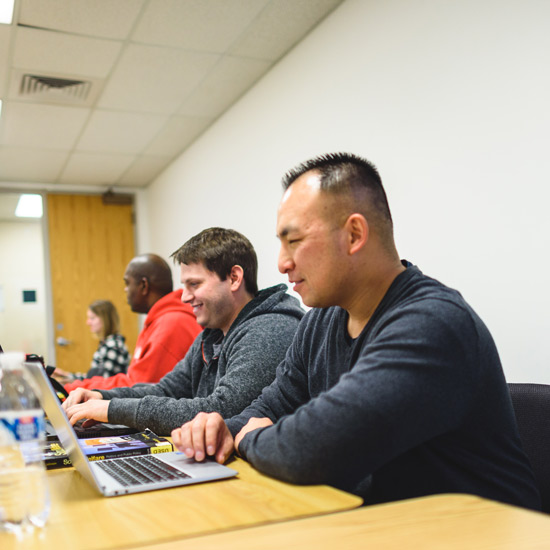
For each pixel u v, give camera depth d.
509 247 1.83
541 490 1.11
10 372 0.85
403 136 2.30
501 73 1.85
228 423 1.14
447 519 0.67
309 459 0.84
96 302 4.26
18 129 4.03
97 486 0.81
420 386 0.84
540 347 1.73
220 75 3.39
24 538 0.65
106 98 3.60
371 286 1.05
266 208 3.41
